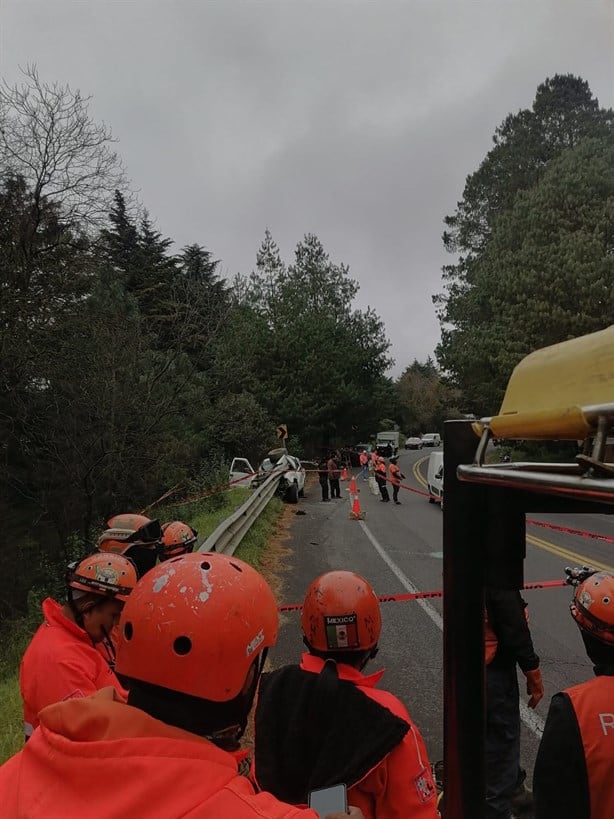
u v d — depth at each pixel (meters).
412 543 13.52
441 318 48.94
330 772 1.80
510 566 1.57
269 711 2.01
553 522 16.98
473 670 1.62
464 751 1.61
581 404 1.26
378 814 1.86
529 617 7.67
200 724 1.20
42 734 1.16
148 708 1.21
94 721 1.14
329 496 24.88
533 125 48.72
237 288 49.16
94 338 16.00
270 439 37.44
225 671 1.20
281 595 9.12
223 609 1.22
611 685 1.90
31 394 15.58
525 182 47.53
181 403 18.86
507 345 30.05
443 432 1.69
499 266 33.53
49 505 16.08
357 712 1.90
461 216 52.84
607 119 47.50
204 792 1.05
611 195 31.53
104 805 1.02
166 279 34.56
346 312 54.38
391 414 76.81
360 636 2.12
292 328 45.00
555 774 1.83
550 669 6.06
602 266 28.45
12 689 6.12
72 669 2.60
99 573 2.82
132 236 42.72
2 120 15.20
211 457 29.61
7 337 14.58
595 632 2.09
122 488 16.58
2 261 15.05
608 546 12.88
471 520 1.62
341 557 11.91
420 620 7.73
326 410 44.41
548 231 31.62
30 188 15.71
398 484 21.75
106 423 15.66
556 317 28.53
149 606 1.24
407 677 5.94
